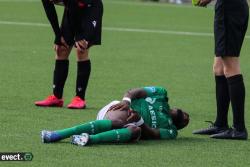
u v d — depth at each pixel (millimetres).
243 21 16516
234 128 16719
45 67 28109
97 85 24312
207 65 30344
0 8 54562
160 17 51906
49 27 43156
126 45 36188
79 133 15523
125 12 54719
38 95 22031
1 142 15516
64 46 19969
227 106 17141
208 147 15789
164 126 16375
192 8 60156
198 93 23594
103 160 14273
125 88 23984
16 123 17688
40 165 13781
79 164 13938
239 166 14289
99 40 19750
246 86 25500
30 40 36969
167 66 29625
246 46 36781
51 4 19594
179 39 39594
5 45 34719
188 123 17750
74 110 19828
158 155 14859
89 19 19469
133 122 15789
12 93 22203
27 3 59406
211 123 17516
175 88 24438
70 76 26156
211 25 47750
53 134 15438
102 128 15586
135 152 15000
